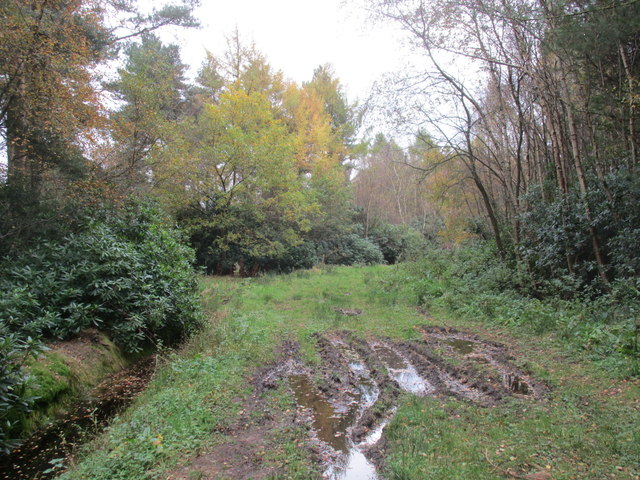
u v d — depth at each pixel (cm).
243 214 1955
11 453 436
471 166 1390
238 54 2419
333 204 2656
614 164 1080
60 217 854
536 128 1305
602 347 673
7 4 761
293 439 439
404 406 509
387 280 1662
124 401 569
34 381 502
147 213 1007
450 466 364
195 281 1023
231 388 569
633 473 341
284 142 1922
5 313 575
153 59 1504
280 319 1044
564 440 406
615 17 772
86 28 1004
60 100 830
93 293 698
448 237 2064
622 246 877
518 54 1148
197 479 356
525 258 1148
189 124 1645
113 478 352
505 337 859
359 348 796
